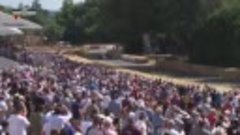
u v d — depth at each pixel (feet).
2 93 116.47
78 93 117.80
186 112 108.88
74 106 107.24
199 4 428.56
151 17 433.07
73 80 181.47
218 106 152.46
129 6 430.61
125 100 114.32
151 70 398.21
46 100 112.37
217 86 307.17
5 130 90.02
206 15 428.15
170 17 434.71
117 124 91.20
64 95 118.62
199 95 165.68
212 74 376.48
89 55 488.44
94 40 595.47
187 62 428.97
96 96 113.09
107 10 440.45
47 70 228.84
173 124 87.61
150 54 500.74
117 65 419.54
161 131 95.09
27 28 257.55
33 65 267.39
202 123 94.07
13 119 86.43
